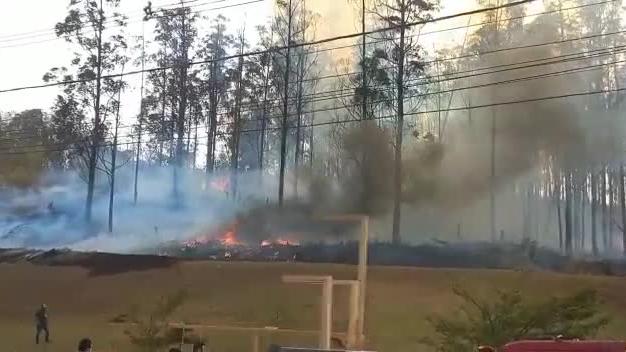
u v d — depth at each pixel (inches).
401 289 1133.7
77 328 1076.5
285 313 1058.7
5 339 1023.6
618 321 925.8
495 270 1223.5
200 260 1429.6
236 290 1213.7
